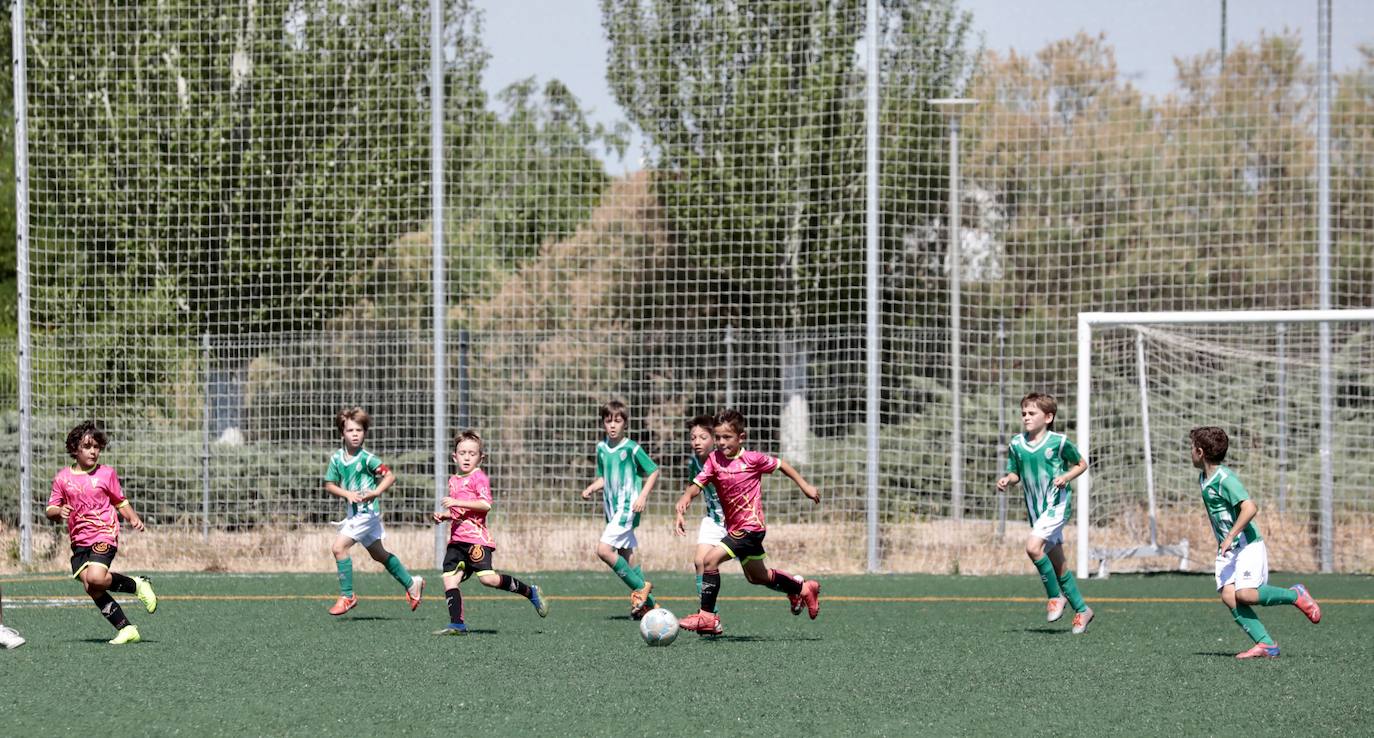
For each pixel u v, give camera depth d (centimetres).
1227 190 3847
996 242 3788
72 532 1631
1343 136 3897
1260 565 1491
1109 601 2208
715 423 1714
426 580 2555
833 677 1341
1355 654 1523
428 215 3312
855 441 3170
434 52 2723
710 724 1095
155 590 2372
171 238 3125
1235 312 2500
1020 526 2980
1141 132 3944
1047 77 3900
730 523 1695
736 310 3484
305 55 3166
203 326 3148
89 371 3022
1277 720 1116
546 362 3331
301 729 1078
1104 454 3139
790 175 3331
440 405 2744
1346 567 2745
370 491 1928
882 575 2680
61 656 1509
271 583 2497
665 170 3362
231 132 3133
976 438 3250
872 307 2738
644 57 3338
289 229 3158
